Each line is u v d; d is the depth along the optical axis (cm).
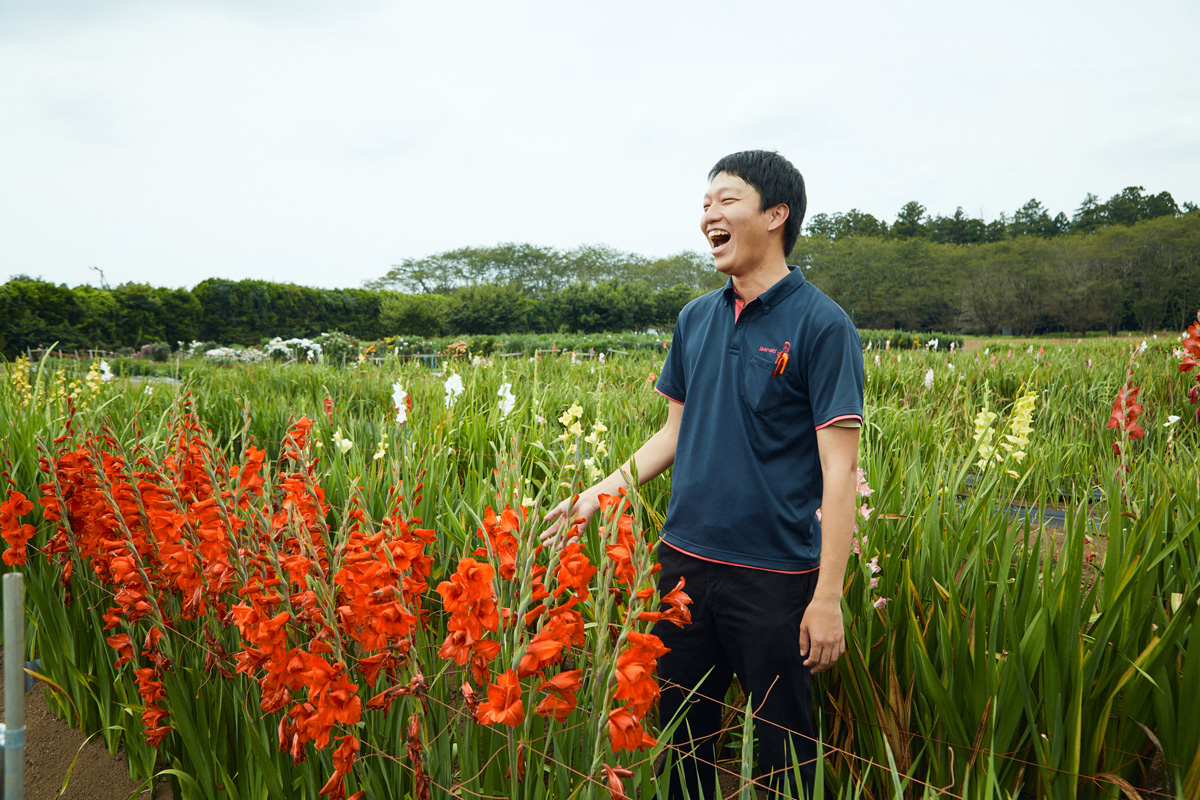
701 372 195
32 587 242
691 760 193
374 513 252
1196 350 462
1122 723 180
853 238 7344
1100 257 6066
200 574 177
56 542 236
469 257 9075
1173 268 5791
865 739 201
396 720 163
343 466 306
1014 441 308
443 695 165
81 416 335
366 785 157
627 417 496
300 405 591
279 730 148
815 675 222
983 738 172
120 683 226
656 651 120
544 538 158
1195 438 472
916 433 446
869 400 652
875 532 230
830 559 165
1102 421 561
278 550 171
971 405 646
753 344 181
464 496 276
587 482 303
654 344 2419
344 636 158
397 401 384
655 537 267
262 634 137
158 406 563
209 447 206
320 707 134
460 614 122
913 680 194
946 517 247
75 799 220
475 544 230
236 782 195
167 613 211
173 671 196
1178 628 172
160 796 221
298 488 175
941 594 210
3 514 224
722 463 183
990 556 240
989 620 195
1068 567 182
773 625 175
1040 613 175
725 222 182
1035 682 181
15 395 498
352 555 140
